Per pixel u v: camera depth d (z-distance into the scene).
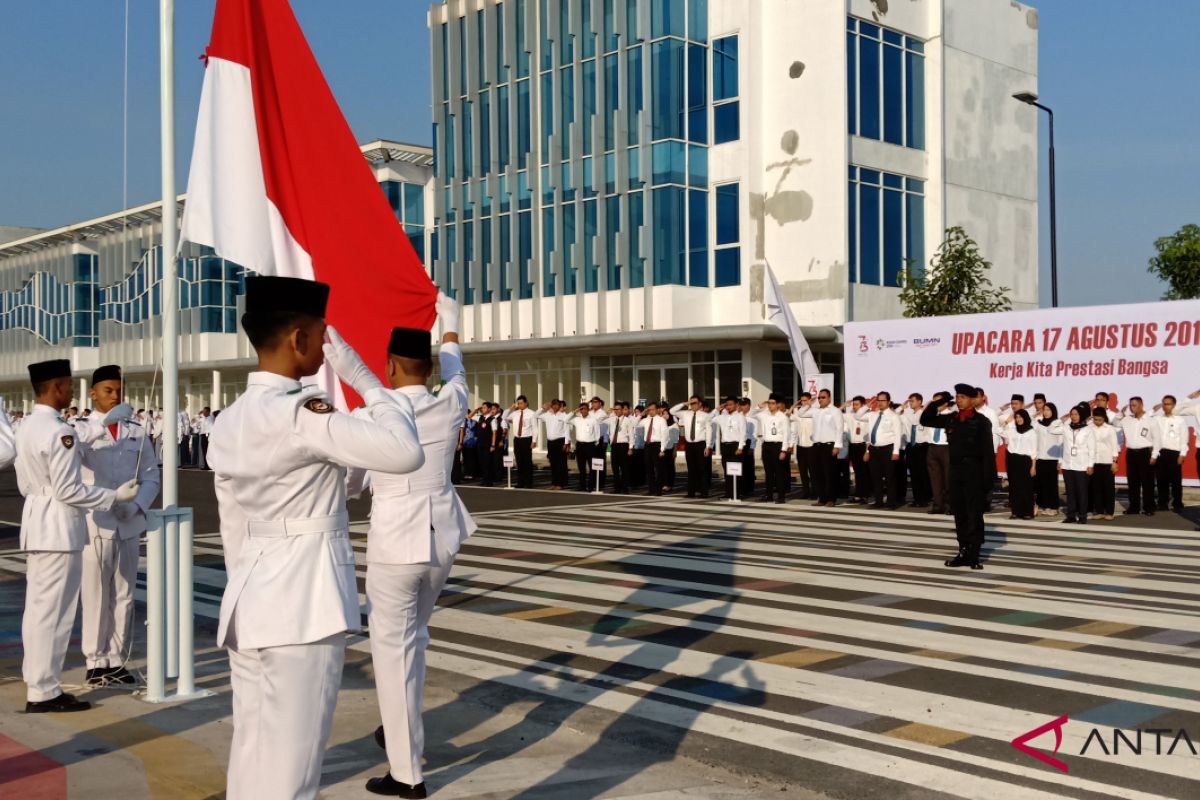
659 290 34.09
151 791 5.20
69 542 6.77
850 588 11.33
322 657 3.78
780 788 5.54
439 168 41.25
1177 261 40.53
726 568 12.76
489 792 5.45
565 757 6.05
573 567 12.91
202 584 12.15
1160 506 19.84
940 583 11.63
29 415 6.86
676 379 34.28
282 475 3.76
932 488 19.16
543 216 37.72
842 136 32.06
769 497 22.19
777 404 21.94
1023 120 37.88
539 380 38.62
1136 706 6.92
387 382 6.09
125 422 7.75
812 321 32.72
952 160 35.34
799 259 33.00
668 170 34.00
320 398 3.75
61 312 61.88
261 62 6.80
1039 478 19.06
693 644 8.80
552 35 36.91
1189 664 8.00
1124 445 20.31
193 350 52.56
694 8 34.53
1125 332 20.75
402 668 5.40
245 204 6.62
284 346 3.86
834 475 21.08
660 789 5.50
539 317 37.78
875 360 24.05
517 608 10.40
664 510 20.16
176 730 6.31
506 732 6.55
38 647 6.71
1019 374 22.08
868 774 5.73
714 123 34.66
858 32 32.88
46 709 6.75
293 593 3.73
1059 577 12.03
